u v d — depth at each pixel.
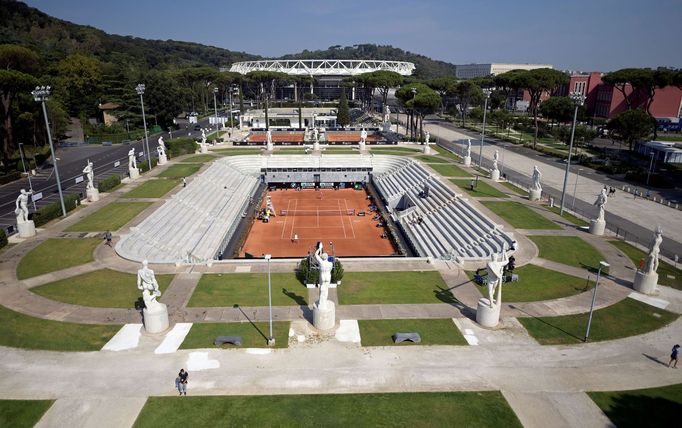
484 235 53.91
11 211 64.94
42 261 45.50
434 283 42.06
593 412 25.89
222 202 74.94
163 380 28.34
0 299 37.94
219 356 30.78
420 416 25.41
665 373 29.58
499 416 25.48
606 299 39.12
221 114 196.75
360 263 46.44
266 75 191.12
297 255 60.03
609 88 158.25
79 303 37.47
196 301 38.03
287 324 34.72
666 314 36.88
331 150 113.88
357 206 83.94
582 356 31.27
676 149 98.69
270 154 107.31
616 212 65.75
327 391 27.48
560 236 53.91
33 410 25.67
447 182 79.00
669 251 51.19
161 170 87.19
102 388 27.55
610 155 105.38
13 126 93.19
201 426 24.59
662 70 111.94
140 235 52.50
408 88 130.50
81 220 57.66
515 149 119.56
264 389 27.61
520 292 40.19
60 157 105.75
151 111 151.50
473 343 32.53
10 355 30.64
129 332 33.44
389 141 127.31
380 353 31.33
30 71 100.88
